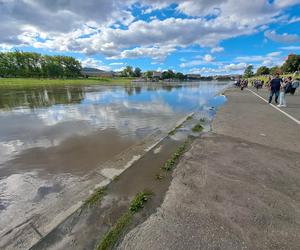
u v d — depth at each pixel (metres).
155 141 5.35
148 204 2.64
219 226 2.21
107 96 20.25
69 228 2.26
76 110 11.20
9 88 31.53
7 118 8.88
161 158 4.18
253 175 3.32
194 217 2.36
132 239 2.07
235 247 1.94
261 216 2.36
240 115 8.66
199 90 31.80
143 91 28.64
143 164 3.90
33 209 2.71
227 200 2.67
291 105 11.51
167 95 21.88
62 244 2.05
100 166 3.89
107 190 3.01
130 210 2.52
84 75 100.38
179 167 3.69
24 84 43.28
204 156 4.15
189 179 3.24
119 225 2.27
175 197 2.77
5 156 4.61
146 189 3.01
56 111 10.81
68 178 3.60
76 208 2.61
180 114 10.02
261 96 17.62
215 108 11.24
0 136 6.14
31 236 2.17
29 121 8.27
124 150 5.00
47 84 46.56
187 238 2.06
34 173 3.80
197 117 8.52
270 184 3.04
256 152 4.33
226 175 3.34
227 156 4.12
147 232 2.15
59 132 6.61
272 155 4.15
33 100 16.17
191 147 4.73
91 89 32.31
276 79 11.98
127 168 3.74
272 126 6.60
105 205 2.65
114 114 9.99
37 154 4.73
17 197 3.03
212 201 2.65
